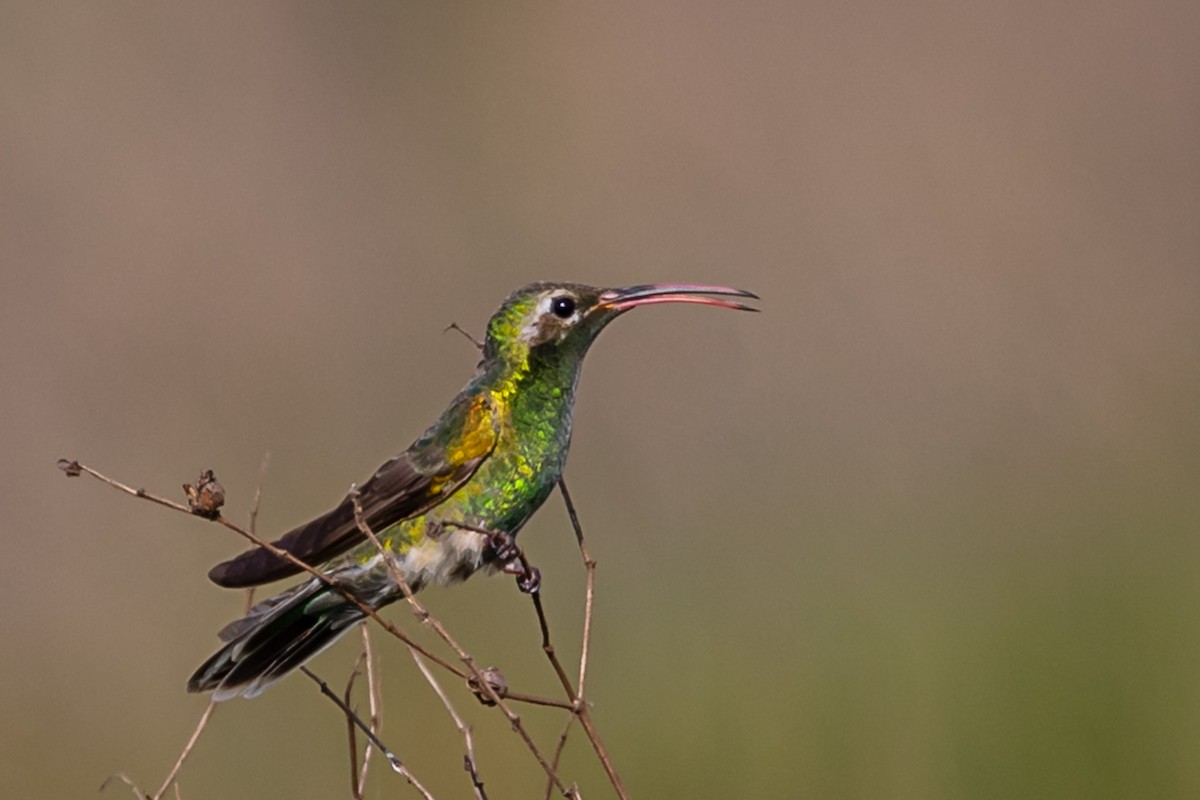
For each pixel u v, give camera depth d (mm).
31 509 14312
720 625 13398
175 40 19375
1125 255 17734
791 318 16922
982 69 19641
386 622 5941
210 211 17812
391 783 11047
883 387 16484
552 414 7652
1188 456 15695
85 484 14539
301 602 7215
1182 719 12320
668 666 12906
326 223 17984
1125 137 18859
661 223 18281
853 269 17547
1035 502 15273
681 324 16688
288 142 18750
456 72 19703
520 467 7555
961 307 17297
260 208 17906
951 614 13695
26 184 17406
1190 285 17344
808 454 15672
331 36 19828
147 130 18312
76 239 16969
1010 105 19328
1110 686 12625
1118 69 19453
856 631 13453
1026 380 16625
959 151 18672
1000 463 15805
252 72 19297
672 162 18781
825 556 14539
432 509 7422
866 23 20094
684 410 15953
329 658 11602
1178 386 16297
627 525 14703
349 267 17531
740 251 17688
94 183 17516
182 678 12914
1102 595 13891
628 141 18891
